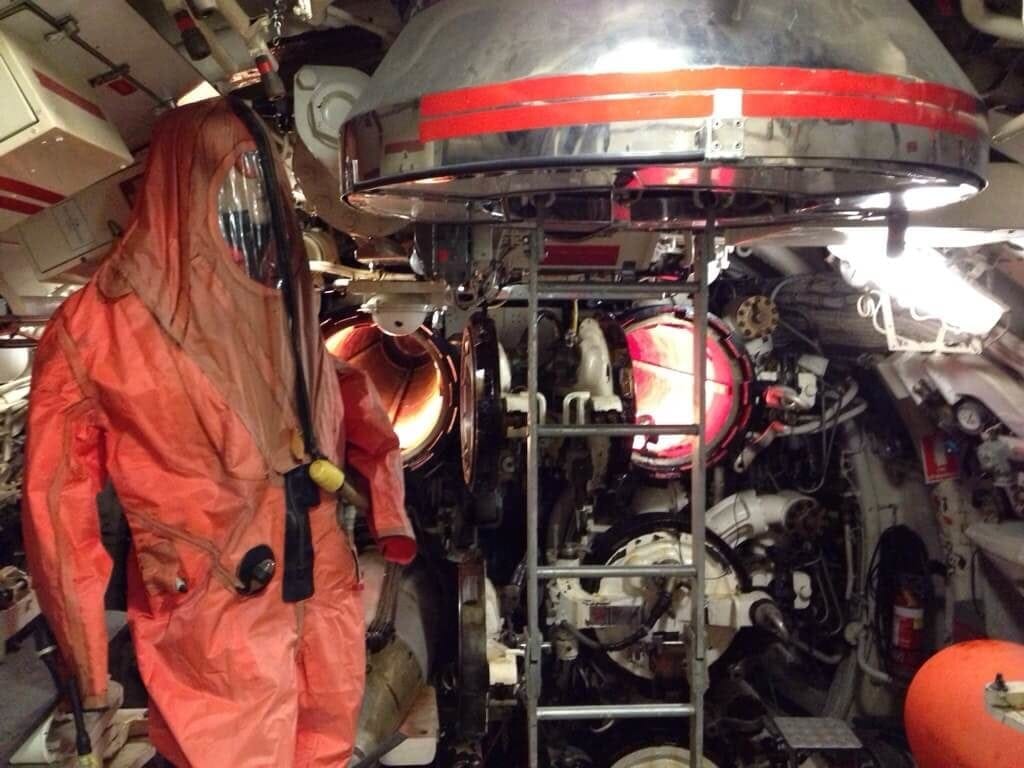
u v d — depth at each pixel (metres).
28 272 3.19
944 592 5.32
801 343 5.45
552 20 2.15
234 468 2.34
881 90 2.11
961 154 2.26
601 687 4.97
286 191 2.68
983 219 3.35
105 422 2.29
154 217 2.38
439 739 4.62
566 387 4.29
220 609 2.32
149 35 2.58
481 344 4.14
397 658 4.29
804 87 2.05
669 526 4.89
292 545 2.48
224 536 2.33
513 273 4.11
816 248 4.91
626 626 4.60
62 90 2.30
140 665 2.33
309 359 2.68
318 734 2.64
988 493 4.86
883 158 2.11
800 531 5.18
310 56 3.50
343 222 3.50
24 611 3.12
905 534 5.54
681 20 2.08
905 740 5.31
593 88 2.05
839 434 5.59
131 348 2.27
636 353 5.12
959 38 3.11
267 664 2.37
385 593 4.34
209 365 2.33
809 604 5.50
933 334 4.55
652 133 2.04
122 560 2.68
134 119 2.81
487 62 2.17
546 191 2.68
